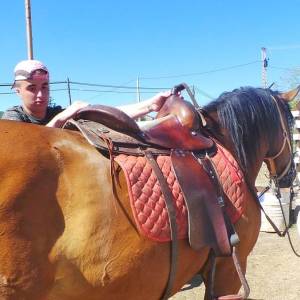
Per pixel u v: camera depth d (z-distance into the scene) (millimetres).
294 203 7590
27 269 1868
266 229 6977
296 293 4676
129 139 2281
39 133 2072
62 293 1980
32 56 10344
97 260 2018
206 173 2461
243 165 2875
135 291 2178
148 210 2156
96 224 2016
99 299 2090
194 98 2947
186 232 2307
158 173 2250
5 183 1864
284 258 5750
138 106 3145
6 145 1936
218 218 2408
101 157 2152
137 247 2119
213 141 2684
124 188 2139
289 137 3342
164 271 2252
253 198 2746
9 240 1841
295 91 3365
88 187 2033
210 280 2543
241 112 2928
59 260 1935
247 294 2459
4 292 1847
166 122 2531
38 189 1920
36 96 3143
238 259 2592
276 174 3348
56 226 1938
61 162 2021
